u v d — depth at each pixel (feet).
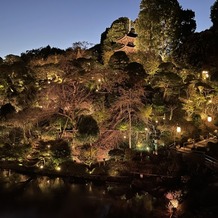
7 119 110.22
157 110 112.88
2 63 157.99
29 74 142.92
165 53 163.63
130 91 105.60
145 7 163.73
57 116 108.37
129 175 89.66
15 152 104.63
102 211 73.67
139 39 164.45
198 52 132.87
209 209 63.41
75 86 112.37
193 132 107.86
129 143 100.53
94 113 108.37
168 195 73.61
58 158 99.50
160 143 104.63
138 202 77.36
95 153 99.76
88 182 91.91
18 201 80.38
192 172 81.20
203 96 118.21
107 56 176.96
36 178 98.17
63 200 79.82
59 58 159.02
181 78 123.95
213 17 142.82
